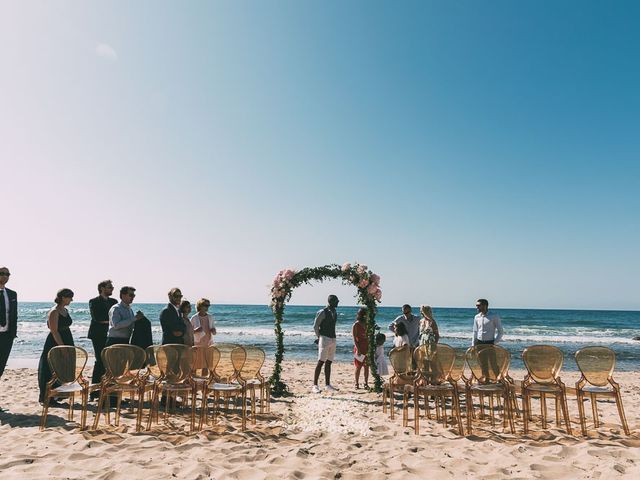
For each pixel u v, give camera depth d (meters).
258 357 6.77
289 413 6.91
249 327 39.94
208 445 5.00
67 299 7.17
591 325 47.31
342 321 44.25
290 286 9.23
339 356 19.80
